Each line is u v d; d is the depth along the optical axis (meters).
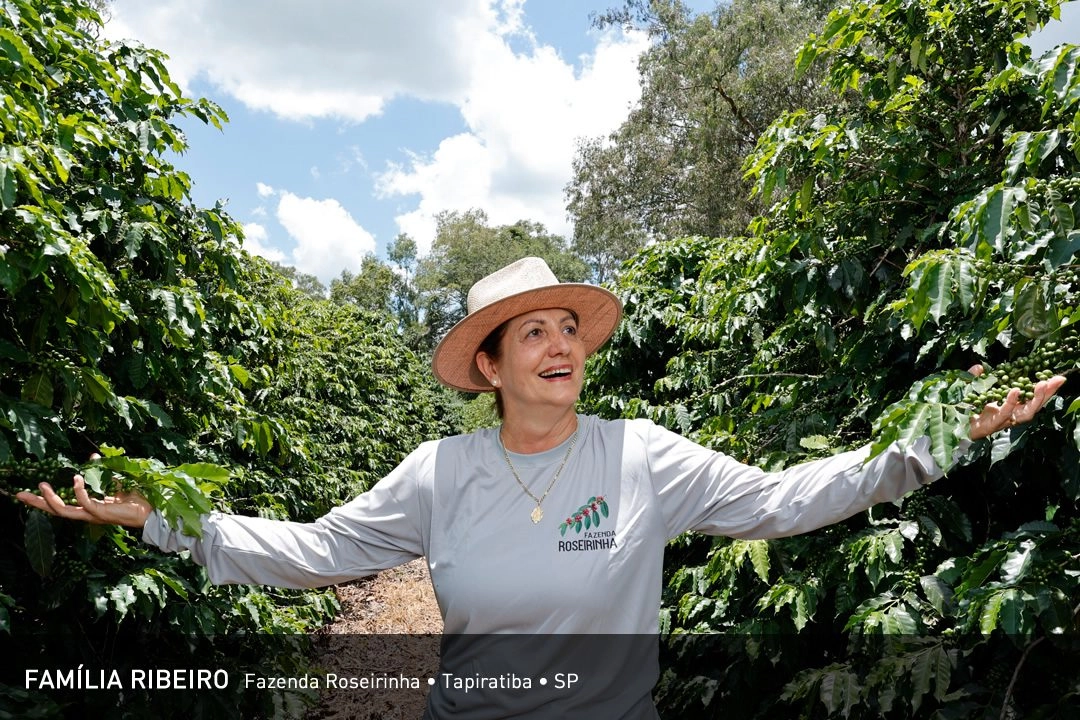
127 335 3.27
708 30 19.77
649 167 22.86
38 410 2.33
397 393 13.92
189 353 3.51
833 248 3.01
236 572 1.87
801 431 3.05
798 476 1.76
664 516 1.84
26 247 2.33
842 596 2.61
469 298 2.08
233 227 3.99
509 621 1.76
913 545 2.64
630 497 1.81
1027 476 2.53
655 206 23.72
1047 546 2.05
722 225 20.00
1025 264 2.02
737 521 1.82
